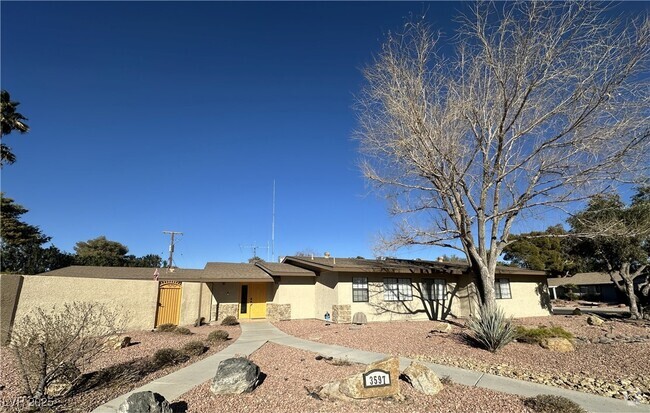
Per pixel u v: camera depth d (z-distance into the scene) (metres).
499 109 12.98
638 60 10.42
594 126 11.73
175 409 5.59
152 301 15.47
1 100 19.88
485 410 5.62
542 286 23.20
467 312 19.70
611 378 7.48
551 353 9.83
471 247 13.32
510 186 14.21
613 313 24.19
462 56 12.82
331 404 5.91
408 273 18.91
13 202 32.28
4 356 8.84
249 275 19.62
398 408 5.76
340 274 17.67
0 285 10.95
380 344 11.30
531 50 11.68
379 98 13.55
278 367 8.41
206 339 12.63
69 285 12.86
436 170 13.09
